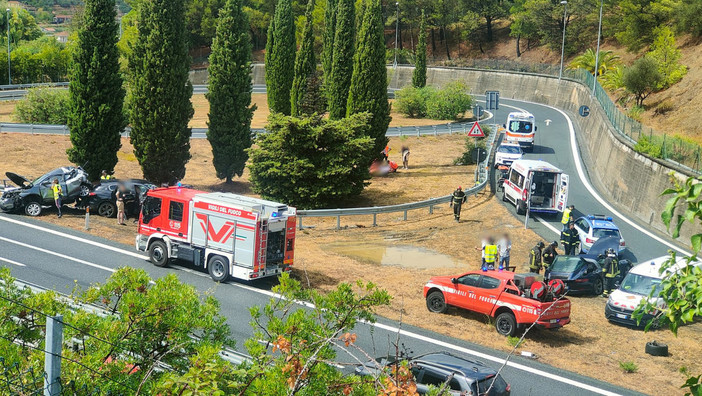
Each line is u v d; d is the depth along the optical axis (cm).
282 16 5272
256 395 798
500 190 4188
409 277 2570
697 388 638
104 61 3503
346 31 4306
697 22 6875
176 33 3547
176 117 3581
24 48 11344
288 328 952
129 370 941
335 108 4388
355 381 884
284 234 2406
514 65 10069
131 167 4669
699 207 615
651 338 2153
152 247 2502
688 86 5844
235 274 2334
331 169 3444
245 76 3997
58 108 5856
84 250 2630
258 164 3484
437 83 10788
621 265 2731
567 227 3130
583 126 6406
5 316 993
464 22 12600
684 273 734
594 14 10062
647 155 3859
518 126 5359
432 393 845
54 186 3066
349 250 2917
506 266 2745
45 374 718
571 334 2152
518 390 1683
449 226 3381
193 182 4278
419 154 5428
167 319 981
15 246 2597
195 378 750
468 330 2098
